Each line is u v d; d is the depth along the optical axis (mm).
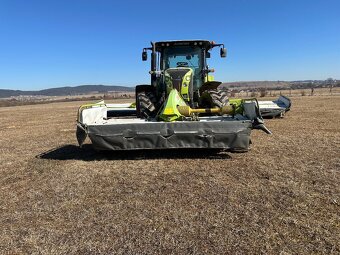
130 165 6391
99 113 7977
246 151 7418
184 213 4004
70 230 3672
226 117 7883
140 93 8914
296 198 4410
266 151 7398
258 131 10664
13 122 18250
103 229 3664
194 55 9359
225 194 4613
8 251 3275
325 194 4531
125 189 4977
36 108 36625
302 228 3551
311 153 7090
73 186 5207
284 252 3096
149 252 3160
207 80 9469
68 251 3232
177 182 5215
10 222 3936
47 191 5012
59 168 6371
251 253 3092
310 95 43062
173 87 8102
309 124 12195
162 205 4281
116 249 3236
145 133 6496
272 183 5055
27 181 5598
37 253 3217
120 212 4109
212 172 5727
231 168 5977
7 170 6430
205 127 6465
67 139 10398
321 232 3455
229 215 3912
